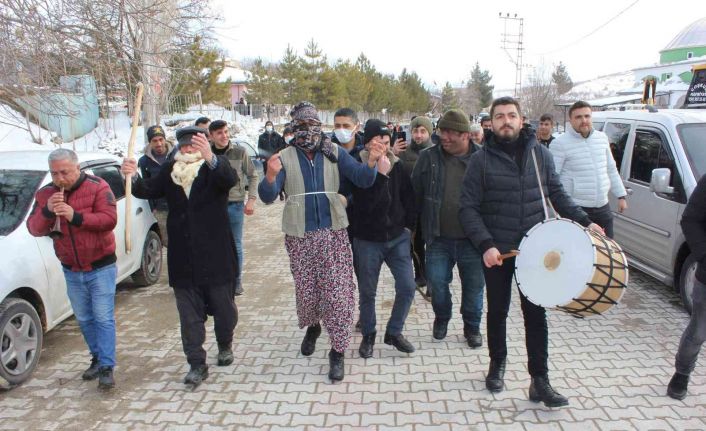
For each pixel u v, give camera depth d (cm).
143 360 448
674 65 5350
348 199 430
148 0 859
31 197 461
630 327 496
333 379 398
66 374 424
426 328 501
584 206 528
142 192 405
